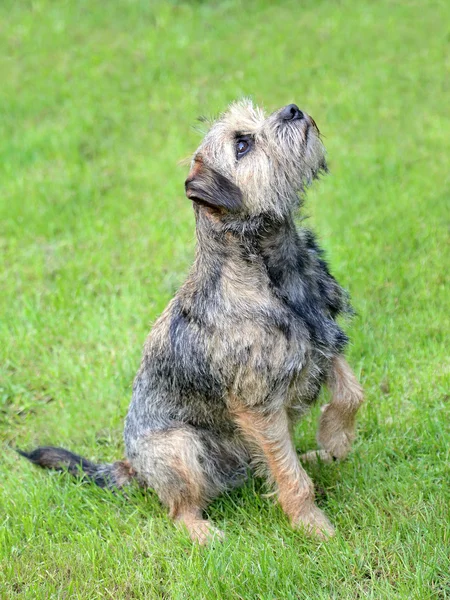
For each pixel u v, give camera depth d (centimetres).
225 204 150
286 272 153
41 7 353
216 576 146
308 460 164
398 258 198
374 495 155
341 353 158
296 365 152
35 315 199
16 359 192
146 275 206
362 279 193
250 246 152
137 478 165
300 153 154
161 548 153
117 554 153
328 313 157
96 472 166
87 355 191
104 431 178
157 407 162
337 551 147
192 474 158
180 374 158
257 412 153
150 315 195
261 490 162
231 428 160
